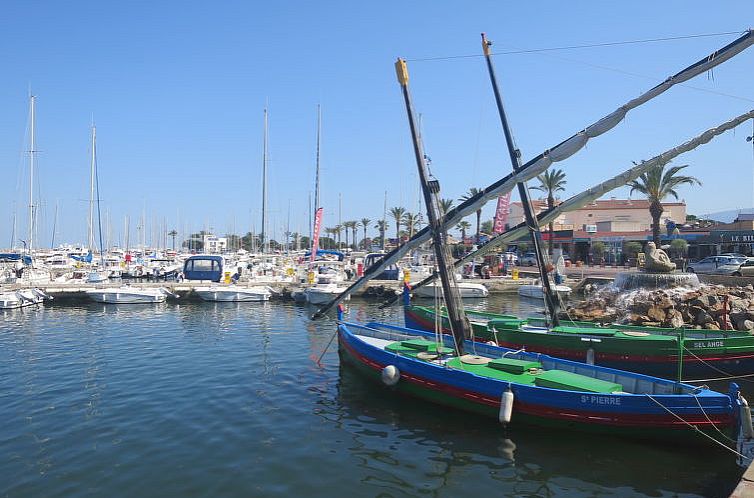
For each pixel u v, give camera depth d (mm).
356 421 15219
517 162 22828
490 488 11133
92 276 52219
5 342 27344
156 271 63625
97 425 14750
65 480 11398
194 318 36312
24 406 16500
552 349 20516
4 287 44406
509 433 14148
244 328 31859
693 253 68125
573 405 13484
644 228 81500
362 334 22797
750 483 9133
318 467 12109
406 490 11031
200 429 14469
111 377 19984
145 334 29766
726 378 19078
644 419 12852
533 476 11680
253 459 12508
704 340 18766
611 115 14766
